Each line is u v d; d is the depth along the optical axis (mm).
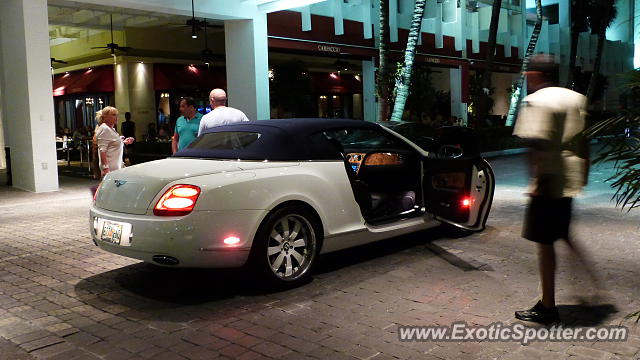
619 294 4480
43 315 4270
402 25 22953
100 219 4723
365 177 6520
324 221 4973
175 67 24094
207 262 4355
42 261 5941
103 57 23766
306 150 5062
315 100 28969
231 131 5434
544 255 3867
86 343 3717
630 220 7473
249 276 5145
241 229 4410
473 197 6027
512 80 36688
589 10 36594
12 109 12742
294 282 4785
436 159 5793
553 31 36312
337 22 19438
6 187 13141
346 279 5035
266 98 16234
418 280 4973
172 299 4590
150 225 4281
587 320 3945
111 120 7496
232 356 3473
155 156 15984
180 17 20922
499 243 6312
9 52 12602
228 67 16297
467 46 26797
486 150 19562
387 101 17062
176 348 3613
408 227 5773
